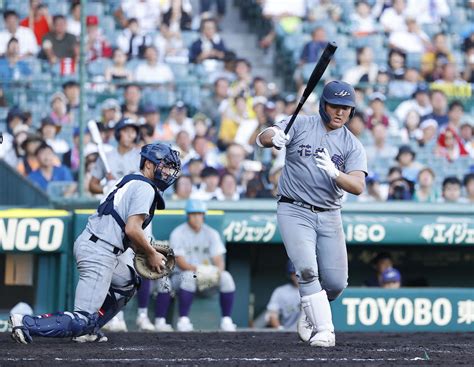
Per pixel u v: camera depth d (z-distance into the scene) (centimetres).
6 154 4856
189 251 3831
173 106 5269
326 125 2533
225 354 2342
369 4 6384
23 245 3656
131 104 5106
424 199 4831
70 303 3700
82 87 4097
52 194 4459
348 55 5956
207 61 5828
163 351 2422
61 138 5006
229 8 6869
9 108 5156
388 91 5534
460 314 3938
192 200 3834
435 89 5491
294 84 5944
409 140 5344
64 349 2425
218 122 5331
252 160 5025
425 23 6450
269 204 4097
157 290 3744
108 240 2483
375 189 4775
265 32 6556
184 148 4984
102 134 4941
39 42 5566
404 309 3906
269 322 4034
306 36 6184
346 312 3866
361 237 4103
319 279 2727
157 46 5853
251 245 4266
